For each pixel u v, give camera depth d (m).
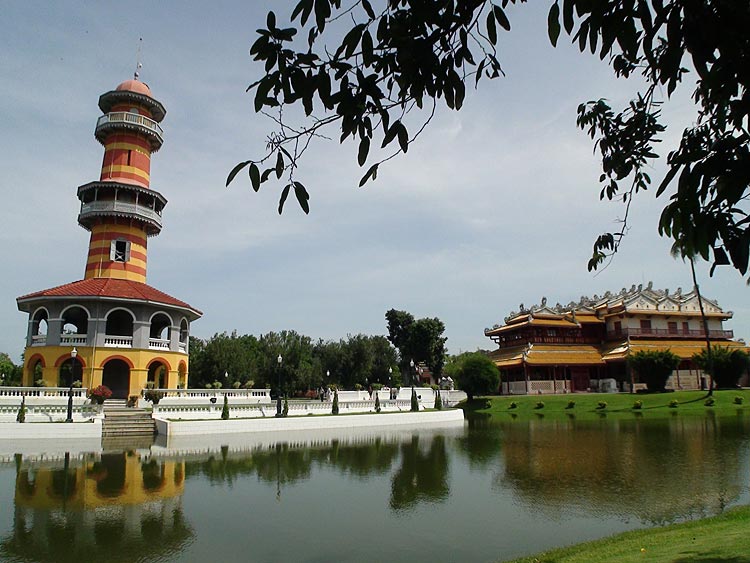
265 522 12.89
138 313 41.78
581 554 9.61
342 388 75.81
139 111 47.44
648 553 8.92
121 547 10.95
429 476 19.00
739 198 2.83
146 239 47.31
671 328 65.75
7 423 27.66
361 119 3.81
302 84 3.67
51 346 39.53
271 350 67.62
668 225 3.22
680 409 45.69
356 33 3.65
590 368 64.44
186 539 11.50
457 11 3.74
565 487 16.62
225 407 34.91
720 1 2.88
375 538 11.56
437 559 10.18
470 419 46.12
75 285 42.09
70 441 28.48
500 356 67.94
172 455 24.19
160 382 47.88
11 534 11.83
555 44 3.69
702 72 3.02
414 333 75.38
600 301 72.69
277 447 27.22
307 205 4.05
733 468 19.14
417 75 3.76
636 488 16.14
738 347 63.03
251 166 4.05
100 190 44.41
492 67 4.21
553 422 41.06
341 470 20.31
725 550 8.45
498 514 13.50
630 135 7.07
